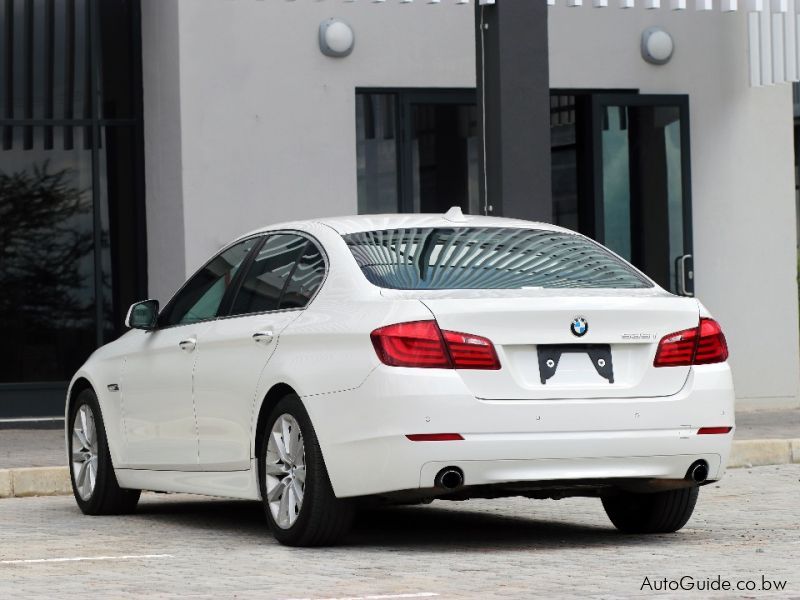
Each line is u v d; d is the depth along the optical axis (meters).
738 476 31.42
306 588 17.23
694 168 44.47
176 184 40.56
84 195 42.94
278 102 40.81
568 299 20.03
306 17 41.03
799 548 20.38
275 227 23.39
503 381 19.58
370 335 19.69
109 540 22.39
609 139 43.59
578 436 19.70
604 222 43.62
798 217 60.53
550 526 23.55
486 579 17.73
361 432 19.58
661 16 44.16
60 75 42.88
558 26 43.25
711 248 44.56
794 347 45.38
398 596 16.53
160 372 24.03
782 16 43.69
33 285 42.69
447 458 19.30
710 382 20.56
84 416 26.44
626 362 20.25
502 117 33.06
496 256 21.47
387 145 42.09
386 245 21.45
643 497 22.17
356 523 23.98
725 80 44.69
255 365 21.53
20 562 19.86
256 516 25.62
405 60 41.91
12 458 33.00
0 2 42.59
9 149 42.66
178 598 16.67
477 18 33.62
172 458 23.70
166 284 41.38
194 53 40.19
